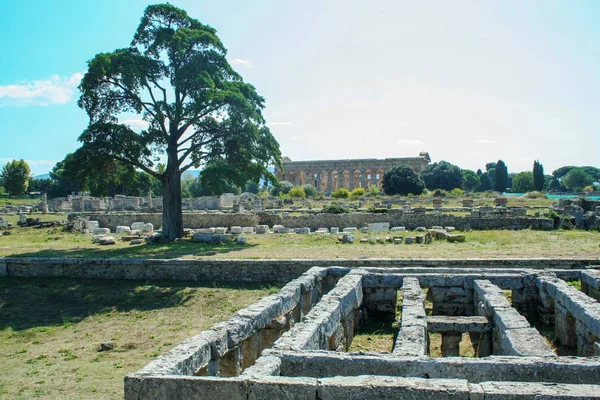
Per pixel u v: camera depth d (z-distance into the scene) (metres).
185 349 8.08
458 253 23.34
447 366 7.24
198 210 57.84
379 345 12.98
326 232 34.84
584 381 6.91
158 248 29.05
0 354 15.02
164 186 33.56
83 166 30.00
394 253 23.94
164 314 18.48
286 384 6.32
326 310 10.77
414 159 115.00
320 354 7.75
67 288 21.97
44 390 11.62
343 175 124.12
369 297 15.64
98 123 29.61
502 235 30.48
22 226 44.31
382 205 57.97
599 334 9.27
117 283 22.33
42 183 110.38
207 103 29.67
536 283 14.59
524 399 5.78
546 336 12.84
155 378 6.68
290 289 13.60
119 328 17.17
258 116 31.53
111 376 12.43
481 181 142.00
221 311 18.45
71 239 36.00
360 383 6.23
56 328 17.58
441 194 84.44
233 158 32.44
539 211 45.53
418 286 13.66
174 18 32.19
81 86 29.45
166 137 32.22
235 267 22.19
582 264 19.77
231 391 6.45
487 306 11.80
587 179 126.56
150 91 31.94
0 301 20.77
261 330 11.57
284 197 79.06
